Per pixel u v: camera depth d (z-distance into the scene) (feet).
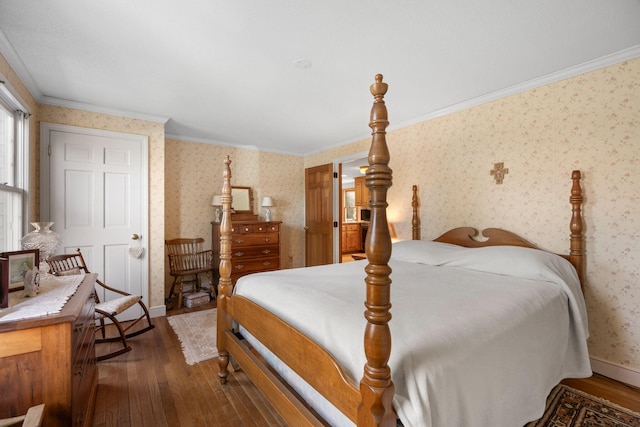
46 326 3.71
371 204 2.90
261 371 4.93
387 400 2.78
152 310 10.62
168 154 13.01
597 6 5.00
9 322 3.48
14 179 7.46
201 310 11.54
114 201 9.96
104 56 6.58
